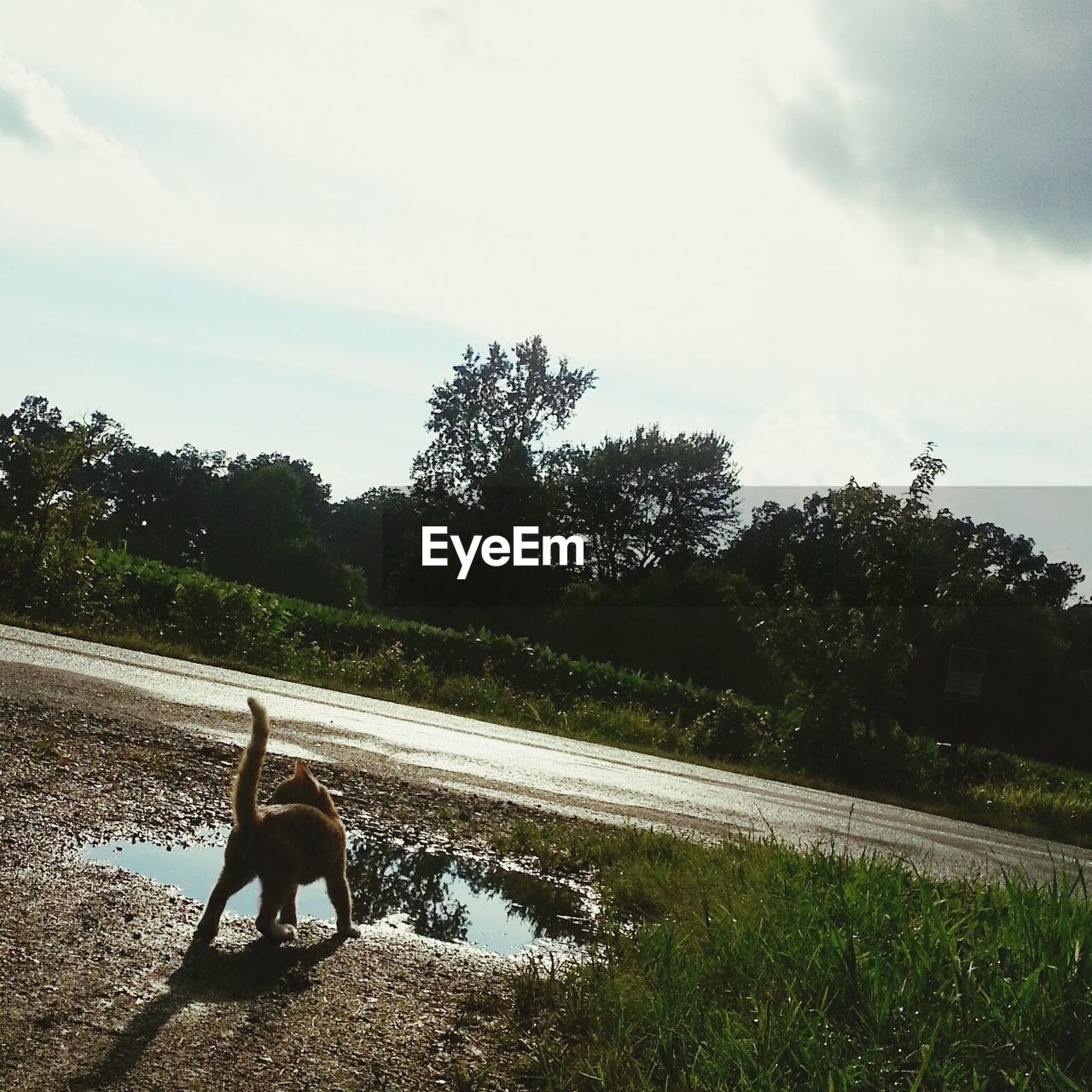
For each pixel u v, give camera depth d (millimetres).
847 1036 4066
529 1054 4230
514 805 10156
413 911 6262
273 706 14367
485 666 27406
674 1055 4023
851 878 6477
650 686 29078
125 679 13812
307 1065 3834
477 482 73562
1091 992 4117
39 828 6219
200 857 6359
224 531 102938
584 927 6430
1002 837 17297
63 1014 3844
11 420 118812
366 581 107875
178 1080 3527
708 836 10398
